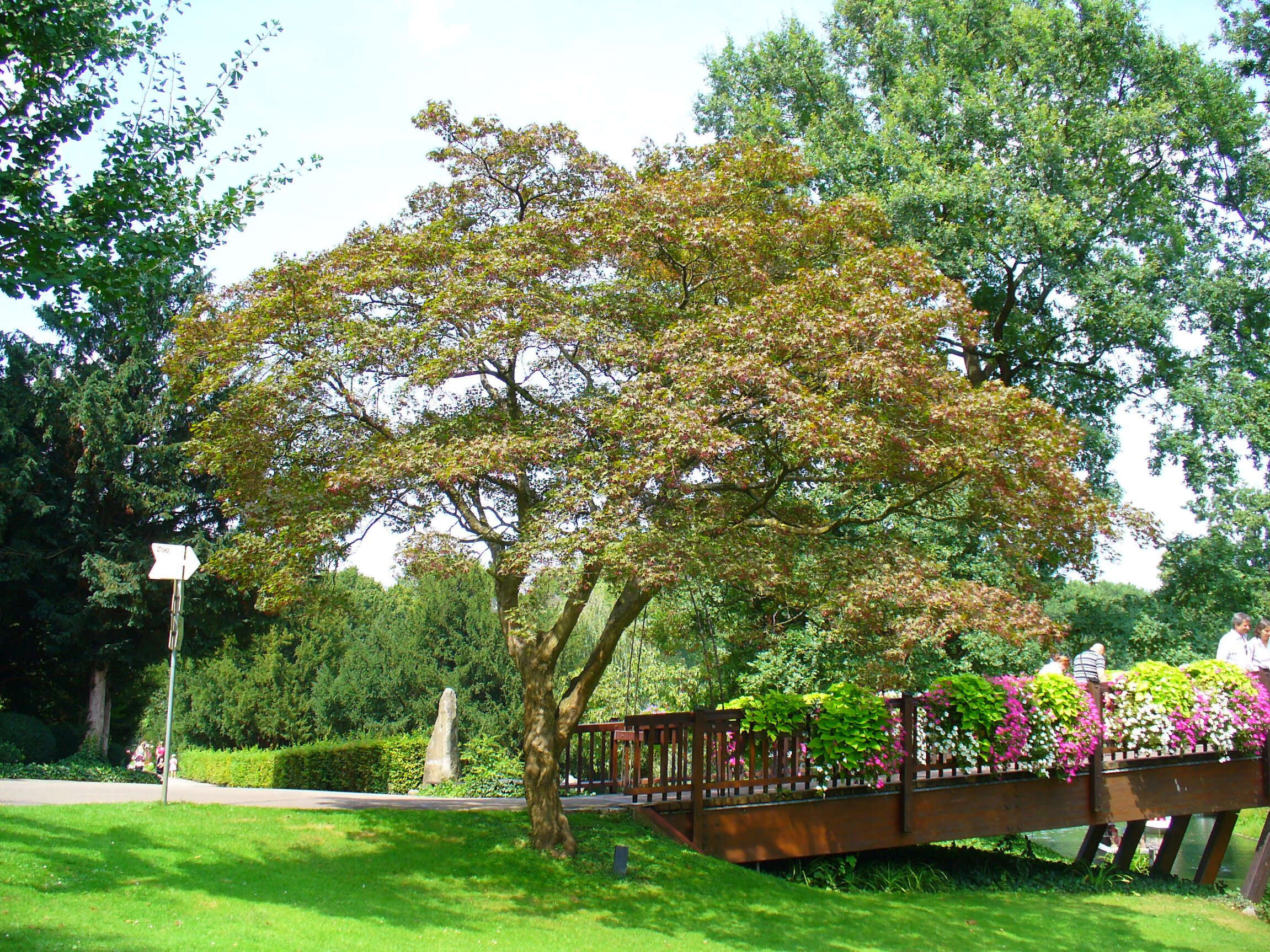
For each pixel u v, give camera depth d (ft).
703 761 36.32
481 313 30.37
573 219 32.91
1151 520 31.07
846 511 39.96
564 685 96.78
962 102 65.92
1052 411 30.48
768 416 28.04
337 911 25.20
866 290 30.37
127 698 101.09
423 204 36.78
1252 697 47.98
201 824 31.24
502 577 34.76
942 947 30.89
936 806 40.32
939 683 41.65
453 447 28.91
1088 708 43.50
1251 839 71.97
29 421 70.08
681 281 34.83
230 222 27.09
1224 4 73.05
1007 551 33.40
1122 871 48.62
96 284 24.95
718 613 50.55
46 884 23.80
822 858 39.65
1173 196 67.56
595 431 30.37
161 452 70.03
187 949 20.54
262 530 33.19
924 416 29.96
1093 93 66.74
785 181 37.27
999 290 68.44
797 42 72.84
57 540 69.62
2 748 65.92
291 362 31.86
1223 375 63.26
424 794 69.51
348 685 110.63
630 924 28.02
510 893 29.17
